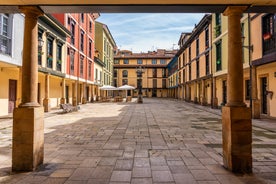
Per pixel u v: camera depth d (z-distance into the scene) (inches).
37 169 174.7
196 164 186.4
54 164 186.7
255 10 186.1
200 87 1027.3
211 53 783.7
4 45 434.0
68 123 422.6
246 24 539.5
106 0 167.3
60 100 776.9
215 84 762.2
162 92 2175.2
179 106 903.7
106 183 148.4
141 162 191.6
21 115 171.5
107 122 437.4
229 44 178.7
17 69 559.8
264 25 465.4
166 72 2166.6
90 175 162.4
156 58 2177.7
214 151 226.5
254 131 335.9
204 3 172.4
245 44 542.0
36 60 181.6
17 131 171.3
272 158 201.3
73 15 871.1
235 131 168.7
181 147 242.8
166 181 151.4
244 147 168.1
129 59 2196.1
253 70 494.6
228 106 174.7
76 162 191.9
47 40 636.1
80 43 967.0
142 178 156.6
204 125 400.5
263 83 557.9
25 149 171.2
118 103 1126.4
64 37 765.3
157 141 271.9
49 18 600.4
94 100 1269.7
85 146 247.4
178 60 1539.1
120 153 219.9
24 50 176.6
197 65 1003.9
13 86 573.0
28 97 176.4
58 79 836.6
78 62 933.2
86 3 171.9
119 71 2170.3
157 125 400.2
